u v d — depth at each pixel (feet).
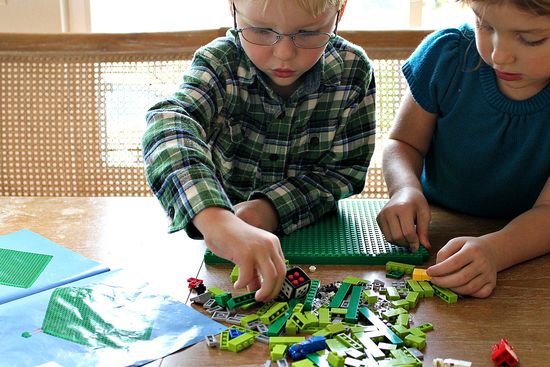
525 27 2.09
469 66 2.89
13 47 3.83
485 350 1.73
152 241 2.50
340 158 3.04
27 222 2.71
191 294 2.06
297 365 1.65
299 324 1.86
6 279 2.12
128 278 2.16
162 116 2.47
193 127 2.48
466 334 1.82
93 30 5.48
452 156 3.06
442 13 5.27
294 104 2.91
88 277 2.17
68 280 2.14
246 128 2.96
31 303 1.95
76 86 3.83
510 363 1.64
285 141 2.99
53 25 5.07
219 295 1.99
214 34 3.73
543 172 2.88
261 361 1.68
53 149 3.87
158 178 2.28
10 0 5.01
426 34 3.74
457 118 2.98
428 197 3.19
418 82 3.01
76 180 3.88
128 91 3.82
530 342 1.77
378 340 1.79
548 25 2.08
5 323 1.83
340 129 3.03
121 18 5.60
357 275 2.23
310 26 2.41
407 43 3.74
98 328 1.82
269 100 2.88
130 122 3.83
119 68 3.81
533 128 2.80
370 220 2.76
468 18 3.07
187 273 2.22
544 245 2.37
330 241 2.50
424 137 3.15
